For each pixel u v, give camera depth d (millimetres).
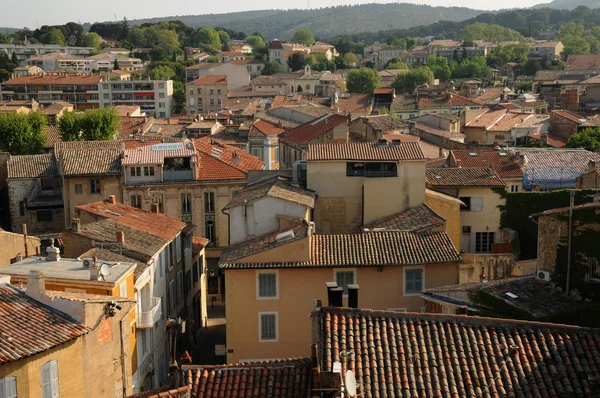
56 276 46312
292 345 52250
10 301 36062
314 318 33719
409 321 33000
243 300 52094
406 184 66500
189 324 68750
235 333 52281
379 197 66562
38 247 60688
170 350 60125
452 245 53375
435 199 66750
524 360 30578
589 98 170875
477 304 44656
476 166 87500
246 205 60312
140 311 53156
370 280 51875
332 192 67188
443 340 31875
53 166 96938
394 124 119188
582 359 30516
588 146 113938
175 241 64500
